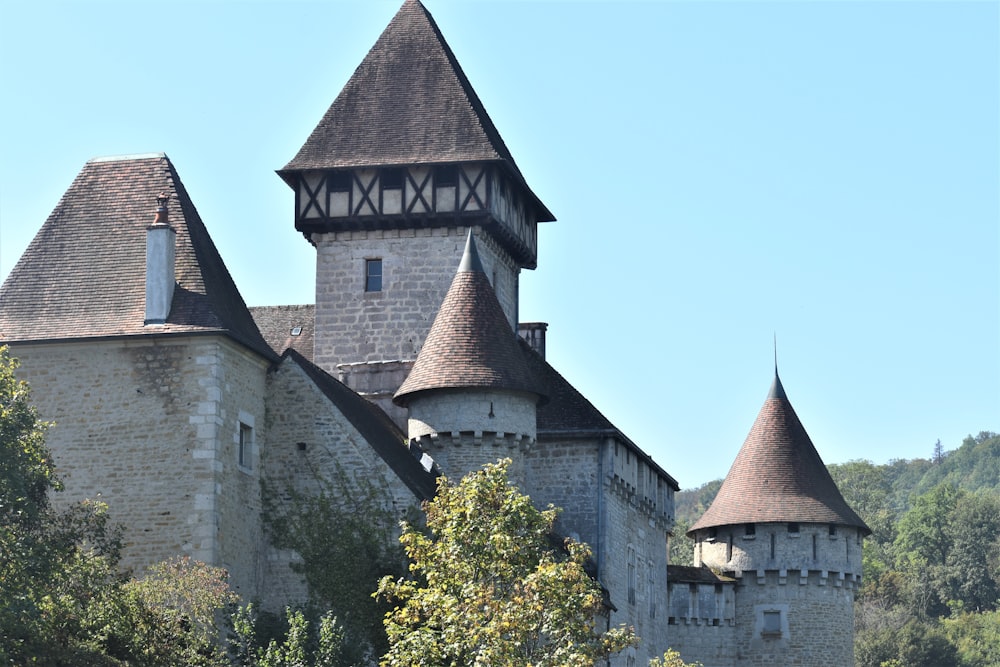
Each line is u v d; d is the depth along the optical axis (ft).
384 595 182.50
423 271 235.61
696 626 269.85
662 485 262.67
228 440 179.52
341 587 183.62
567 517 228.84
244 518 182.19
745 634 271.49
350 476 186.91
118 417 177.68
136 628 160.86
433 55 244.63
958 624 501.97
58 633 153.58
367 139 237.86
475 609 139.03
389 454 191.21
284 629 176.55
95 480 176.45
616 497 234.99
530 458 231.71
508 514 146.61
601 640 142.00
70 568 155.22
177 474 175.52
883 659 450.30
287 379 190.19
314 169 235.61
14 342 179.63
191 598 165.27
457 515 147.02
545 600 140.56
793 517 271.69
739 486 278.05
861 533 277.64
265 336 251.39
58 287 184.85
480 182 234.58
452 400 206.28
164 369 177.99
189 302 180.75
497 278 245.65
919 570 558.97
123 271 185.06
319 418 188.65
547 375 238.27
